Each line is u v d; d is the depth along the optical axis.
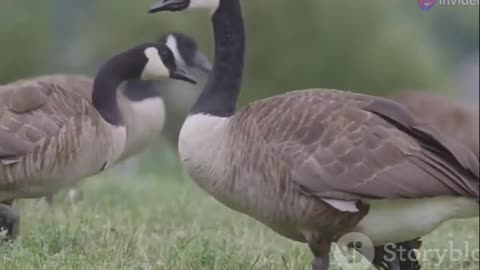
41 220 15.41
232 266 12.86
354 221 11.34
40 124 13.33
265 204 11.57
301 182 11.21
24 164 13.18
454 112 21.78
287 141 11.41
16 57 66.75
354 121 11.42
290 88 61.16
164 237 14.52
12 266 11.90
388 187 11.06
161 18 60.81
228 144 11.79
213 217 16.73
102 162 14.40
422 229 11.37
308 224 11.50
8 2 67.44
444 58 92.25
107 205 17.33
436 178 11.05
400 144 11.21
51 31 73.94
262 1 60.09
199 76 22.89
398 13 64.69
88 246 13.38
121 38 62.75
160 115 20.34
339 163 11.20
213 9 12.83
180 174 23.64
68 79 18.39
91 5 76.94
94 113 14.12
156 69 15.31
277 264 13.27
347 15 60.94
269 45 60.72
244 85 60.88
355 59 61.00
